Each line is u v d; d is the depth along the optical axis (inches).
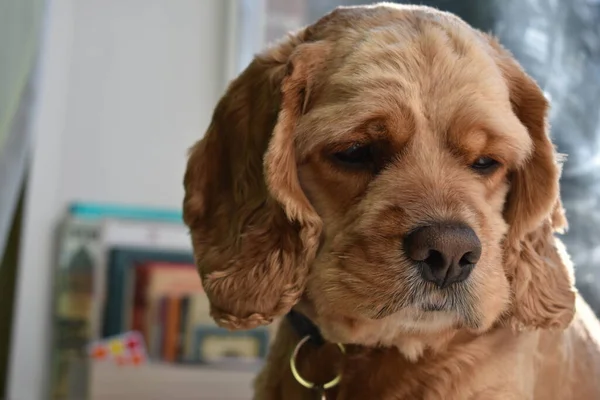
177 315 130.5
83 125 144.7
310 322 57.7
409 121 50.8
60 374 131.7
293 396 58.3
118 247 133.7
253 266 54.1
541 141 56.4
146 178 146.3
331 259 51.3
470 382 53.7
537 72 102.4
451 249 47.1
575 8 104.7
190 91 147.7
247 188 56.6
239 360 127.6
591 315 68.0
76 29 144.9
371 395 55.6
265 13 146.9
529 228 56.1
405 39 53.3
